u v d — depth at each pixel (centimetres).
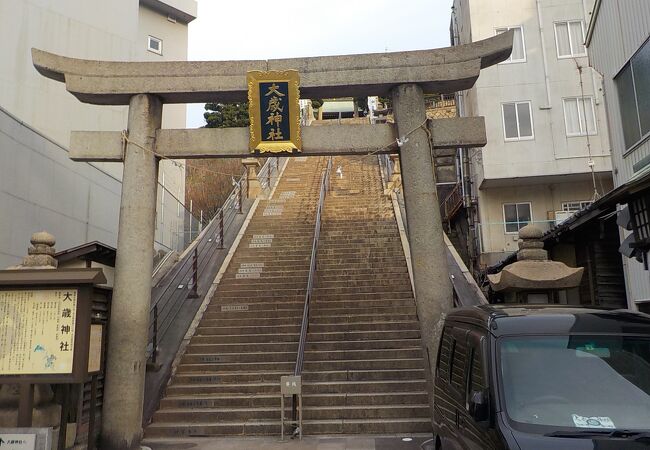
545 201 2027
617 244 1070
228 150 888
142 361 802
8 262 1001
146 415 866
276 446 762
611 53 1014
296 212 1827
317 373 962
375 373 955
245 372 995
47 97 1462
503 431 362
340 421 835
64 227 1230
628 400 378
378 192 2034
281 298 1266
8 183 1007
